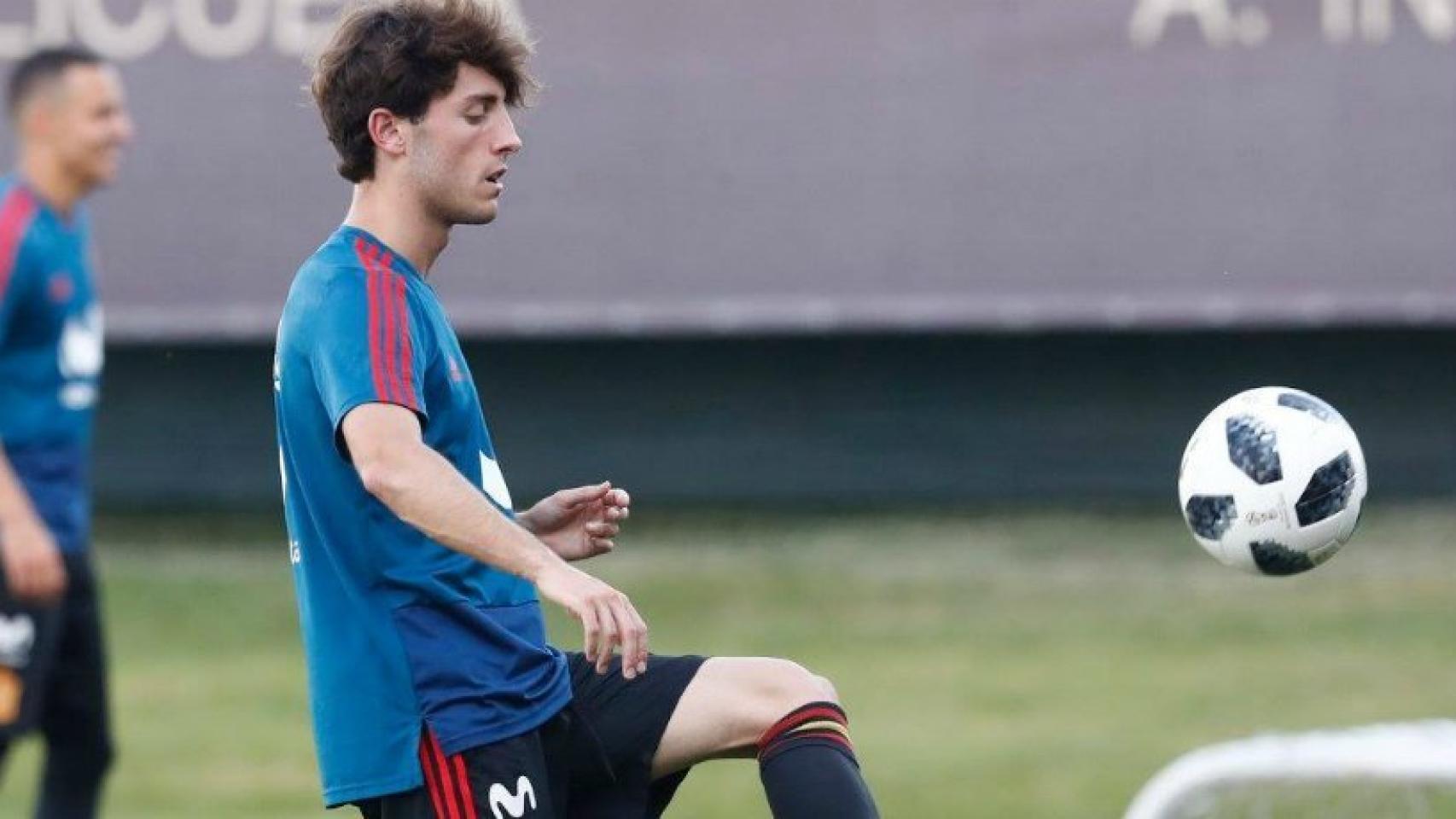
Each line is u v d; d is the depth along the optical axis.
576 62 40.88
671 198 40.81
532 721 13.52
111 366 43.78
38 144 23.97
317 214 40.94
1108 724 31.58
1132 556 40.78
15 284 23.16
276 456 44.00
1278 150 39.78
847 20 40.47
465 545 12.40
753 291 40.78
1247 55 39.75
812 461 43.25
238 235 41.00
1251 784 17.33
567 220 41.00
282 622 38.56
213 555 42.19
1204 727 31.34
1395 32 39.44
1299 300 39.75
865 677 34.41
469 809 13.19
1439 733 17.20
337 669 13.34
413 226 13.57
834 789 13.57
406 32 13.34
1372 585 38.91
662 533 42.59
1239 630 36.84
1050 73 40.16
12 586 22.62
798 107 40.59
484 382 43.25
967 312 40.41
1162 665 34.91
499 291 41.09
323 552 13.45
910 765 29.56
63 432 23.67
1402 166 39.50
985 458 43.09
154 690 34.53
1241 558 14.84
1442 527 41.41
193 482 44.12
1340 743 16.70
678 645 36.22
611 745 14.05
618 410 43.25
